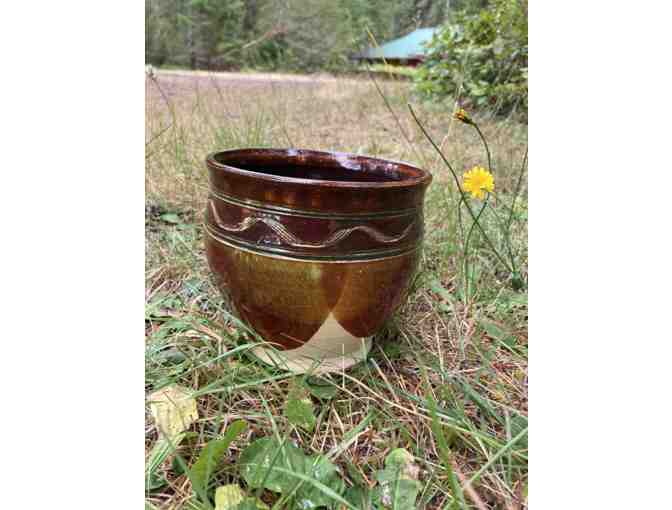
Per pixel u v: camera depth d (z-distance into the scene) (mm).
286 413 933
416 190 1006
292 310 983
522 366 1163
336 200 916
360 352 1120
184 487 841
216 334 1142
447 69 3135
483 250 1567
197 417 910
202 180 1893
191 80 3732
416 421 986
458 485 864
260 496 822
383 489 821
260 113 2674
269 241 945
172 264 1455
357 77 4211
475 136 2588
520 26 2742
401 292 1062
